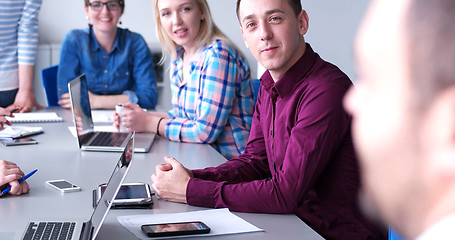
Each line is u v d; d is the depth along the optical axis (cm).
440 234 19
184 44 253
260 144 186
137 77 357
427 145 19
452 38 18
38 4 332
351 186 152
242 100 247
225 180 174
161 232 123
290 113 159
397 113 19
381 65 20
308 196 162
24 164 194
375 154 20
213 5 537
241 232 128
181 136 243
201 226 128
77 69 353
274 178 147
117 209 146
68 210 140
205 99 237
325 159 147
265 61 162
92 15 344
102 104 335
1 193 151
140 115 257
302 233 129
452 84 18
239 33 540
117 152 219
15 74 335
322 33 403
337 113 147
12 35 330
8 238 116
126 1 534
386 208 20
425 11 19
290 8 159
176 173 154
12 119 283
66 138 246
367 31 20
